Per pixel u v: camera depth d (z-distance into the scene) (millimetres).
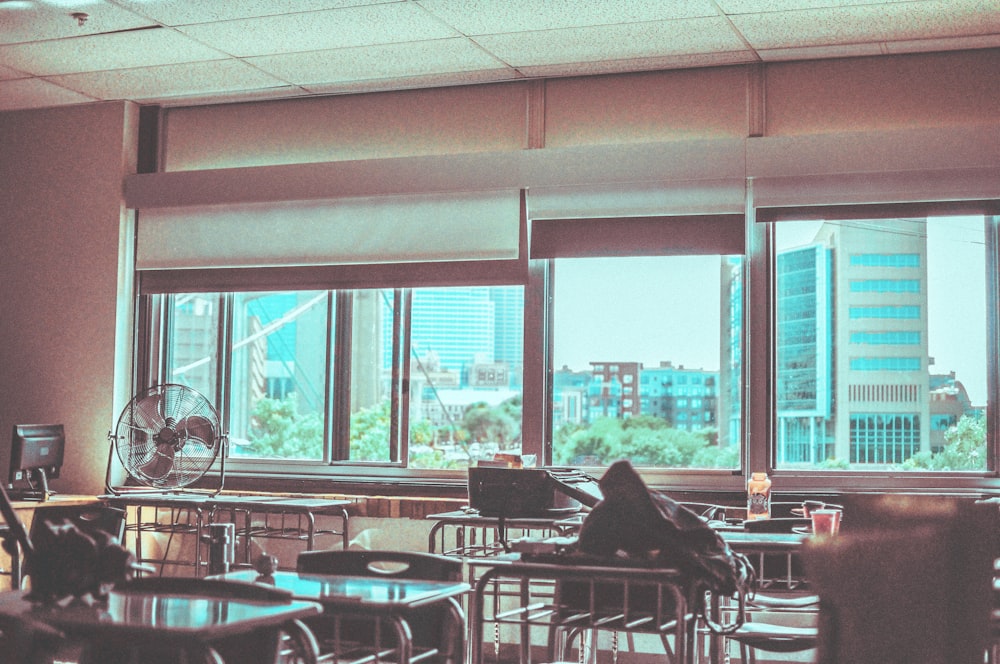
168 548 5469
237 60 5465
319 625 2932
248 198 5953
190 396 5434
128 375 6195
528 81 5641
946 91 5070
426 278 5680
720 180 5242
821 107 5219
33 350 6246
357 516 5680
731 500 5191
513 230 5543
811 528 3977
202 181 6031
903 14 4625
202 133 6207
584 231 5457
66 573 2186
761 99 5289
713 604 3344
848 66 5195
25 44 5262
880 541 2652
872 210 5078
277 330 6098
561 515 4422
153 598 2303
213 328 6207
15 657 2166
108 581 2230
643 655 5168
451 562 2902
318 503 5180
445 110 5770
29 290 6277
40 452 5434
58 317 6219
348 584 2623
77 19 4902
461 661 2650
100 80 5824
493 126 5684
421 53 5297
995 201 4949
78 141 6258
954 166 4918
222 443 5473
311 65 5516
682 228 5320
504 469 4418
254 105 6121
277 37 5117
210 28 5012
